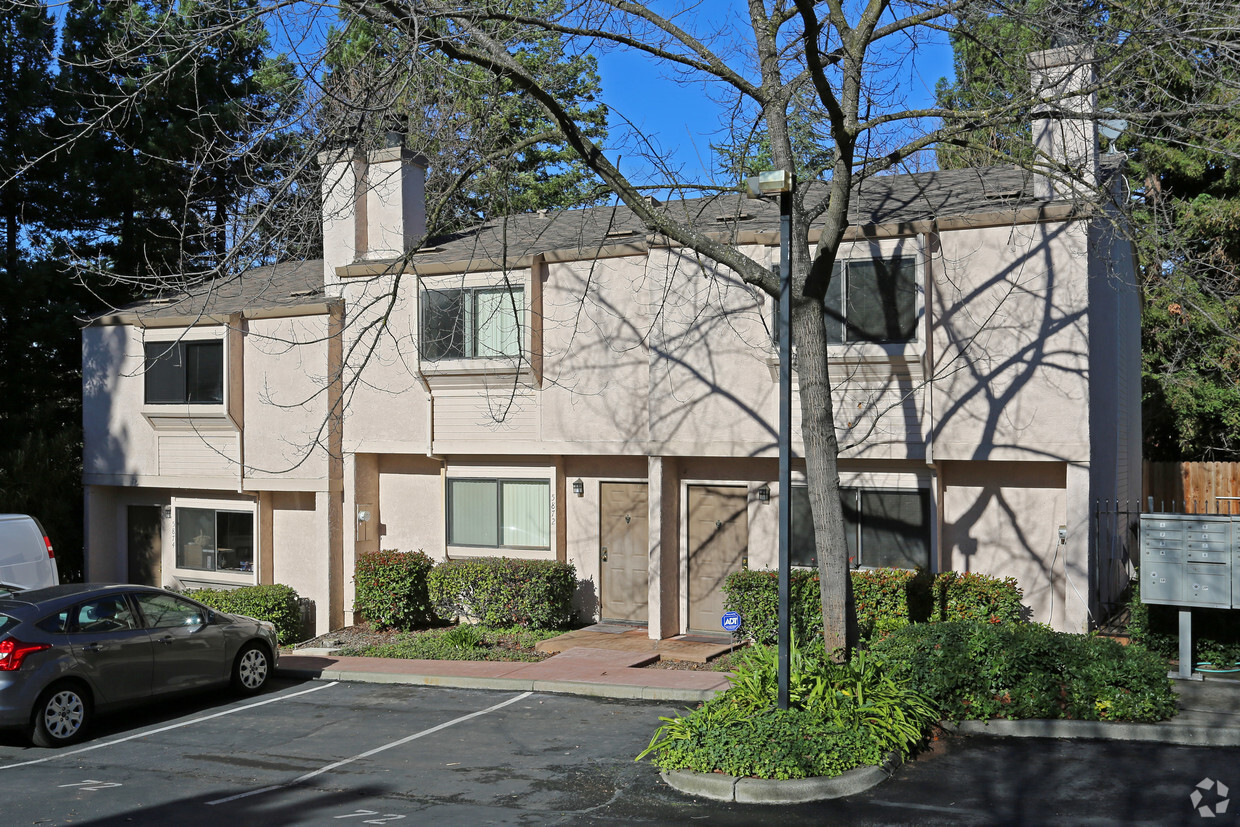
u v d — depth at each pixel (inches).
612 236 676.1
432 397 715.4
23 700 434.6
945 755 385.7
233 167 984.3
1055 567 557.0
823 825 316.2
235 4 500.1
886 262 574.9
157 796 368.5
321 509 742.5
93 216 1008.9
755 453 609.6
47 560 645.3
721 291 618.2
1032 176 599.8
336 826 327.6
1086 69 553.0
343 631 731.4
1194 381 976.9
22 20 932.0
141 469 829.2
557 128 491.5
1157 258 649.6
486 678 538.6
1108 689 412.2
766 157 950.4
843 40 457.4
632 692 507.5
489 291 688.4
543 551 700.7
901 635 445.4
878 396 585.3
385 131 750.5
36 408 917.8
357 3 414.9
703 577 653.3
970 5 447.5
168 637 499.5
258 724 478.0
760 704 389.1
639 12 465.7
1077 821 311.6
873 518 597.3
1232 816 312.7
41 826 337.4
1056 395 546.0
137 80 460.4
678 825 320.2
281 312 757.9
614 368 658.2
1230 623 486.6
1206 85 460.4
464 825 325.1
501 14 453.4
